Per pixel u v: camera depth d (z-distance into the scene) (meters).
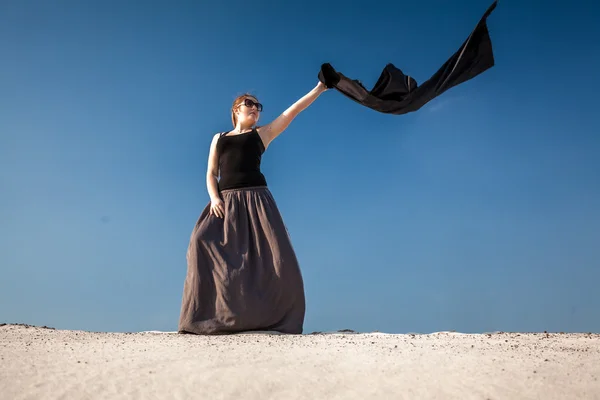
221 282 6.09
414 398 2.95
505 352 3.94
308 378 3.23
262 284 6.19
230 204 6.51
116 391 3.03
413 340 4.61
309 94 6.91
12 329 5.50
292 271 6.27
